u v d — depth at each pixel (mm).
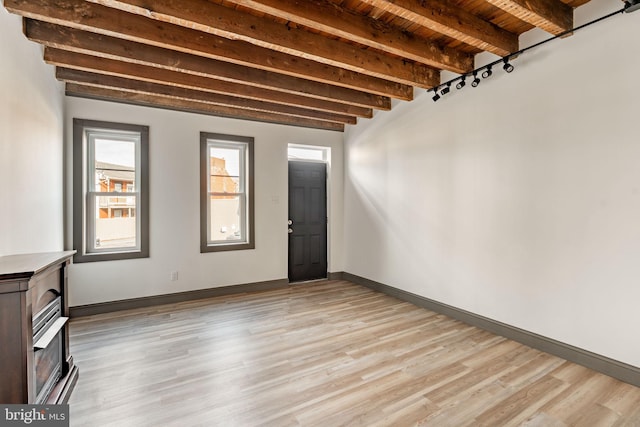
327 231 5301
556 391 2096
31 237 2375
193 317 3467
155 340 2877
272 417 1837
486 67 3037
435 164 3654
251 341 2859
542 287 2680
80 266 3502
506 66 2854
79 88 3438
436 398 2018
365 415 1854
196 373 2318
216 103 3795
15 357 1442
